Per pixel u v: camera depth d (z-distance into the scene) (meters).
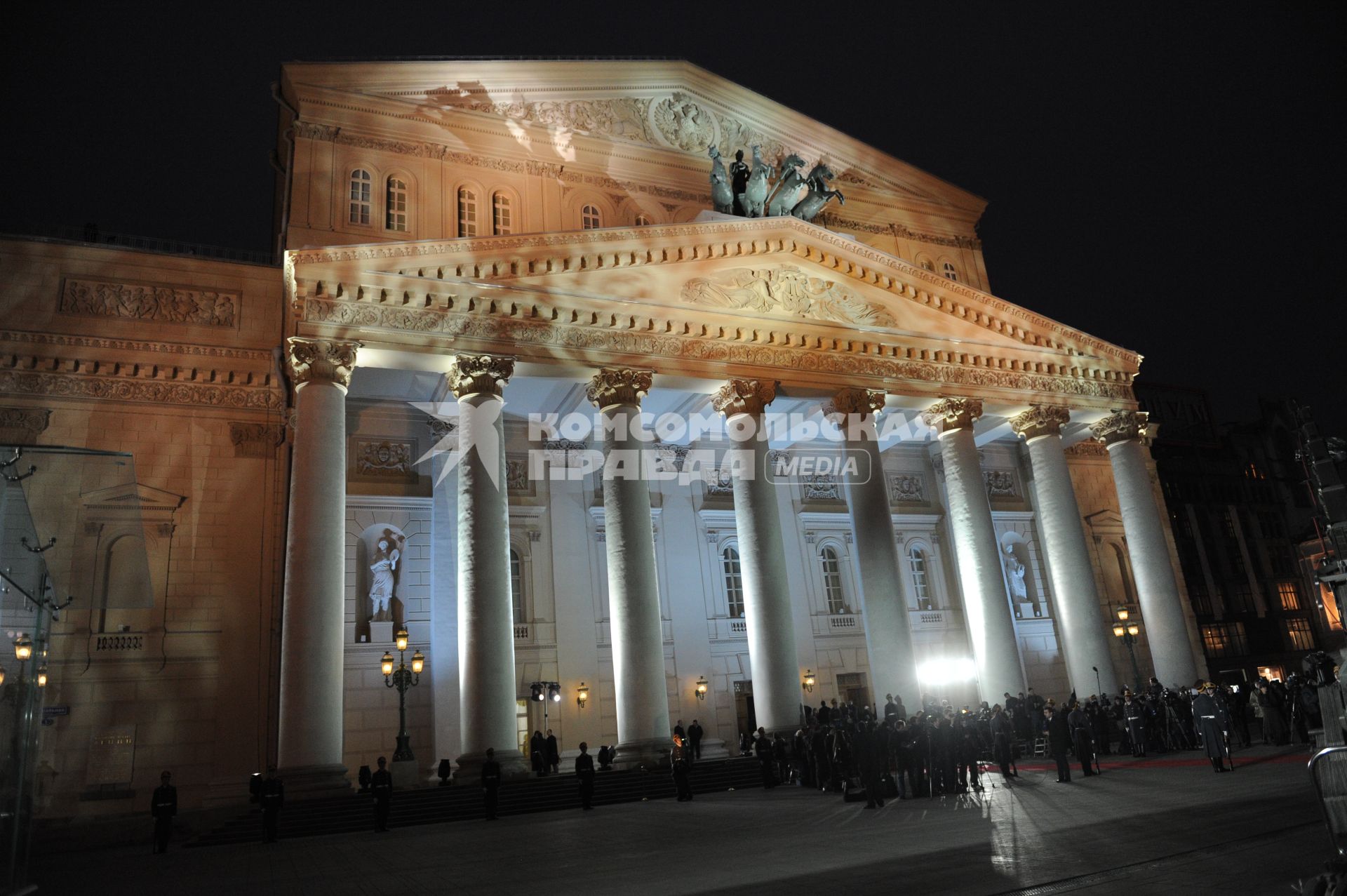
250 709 31.27
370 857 17.84
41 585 13.50
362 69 37.38
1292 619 58.72
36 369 31.80
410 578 34.78
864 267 37.47
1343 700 11.42
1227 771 21.78
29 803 13.41
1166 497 57.59
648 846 16.77
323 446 26.91
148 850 24.31
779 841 16.25
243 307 35.06
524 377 31.98
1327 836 12.39
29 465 13.74
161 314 33.91
